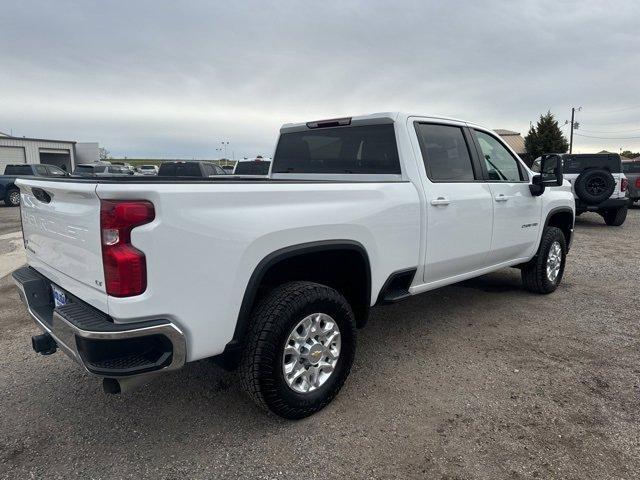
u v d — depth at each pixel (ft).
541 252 17.39
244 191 8.13
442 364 12.05
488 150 14.90
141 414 9.76
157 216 7.08
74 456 8.40
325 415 9.67
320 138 14.12
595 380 11.16
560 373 11.51
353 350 10.15
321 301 9.21
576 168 40.57
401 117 12.17
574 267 23.45
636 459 8.25
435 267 12.60
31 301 9.59
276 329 8.57
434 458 8.29
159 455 8.42
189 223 7.39
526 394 10.50
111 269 6.96
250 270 8.26
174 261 7.28
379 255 10.75
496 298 17.81
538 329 14.53
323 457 8.33
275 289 9.14
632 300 17.62
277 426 9.29
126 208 6.85
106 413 9.80
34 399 10.37
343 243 9.74
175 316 7.43
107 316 7.32
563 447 8.58
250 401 10.25
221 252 7.80
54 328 7.76
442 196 12.35
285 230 8.65
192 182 7.61
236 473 7.94
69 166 138.10
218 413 9.78
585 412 9.75
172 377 11.37
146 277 7.05
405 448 8.57
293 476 7.86
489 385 10.92
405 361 12.23
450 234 12.73
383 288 11.16
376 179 12.56
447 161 13.15
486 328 14.61
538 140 177.06
